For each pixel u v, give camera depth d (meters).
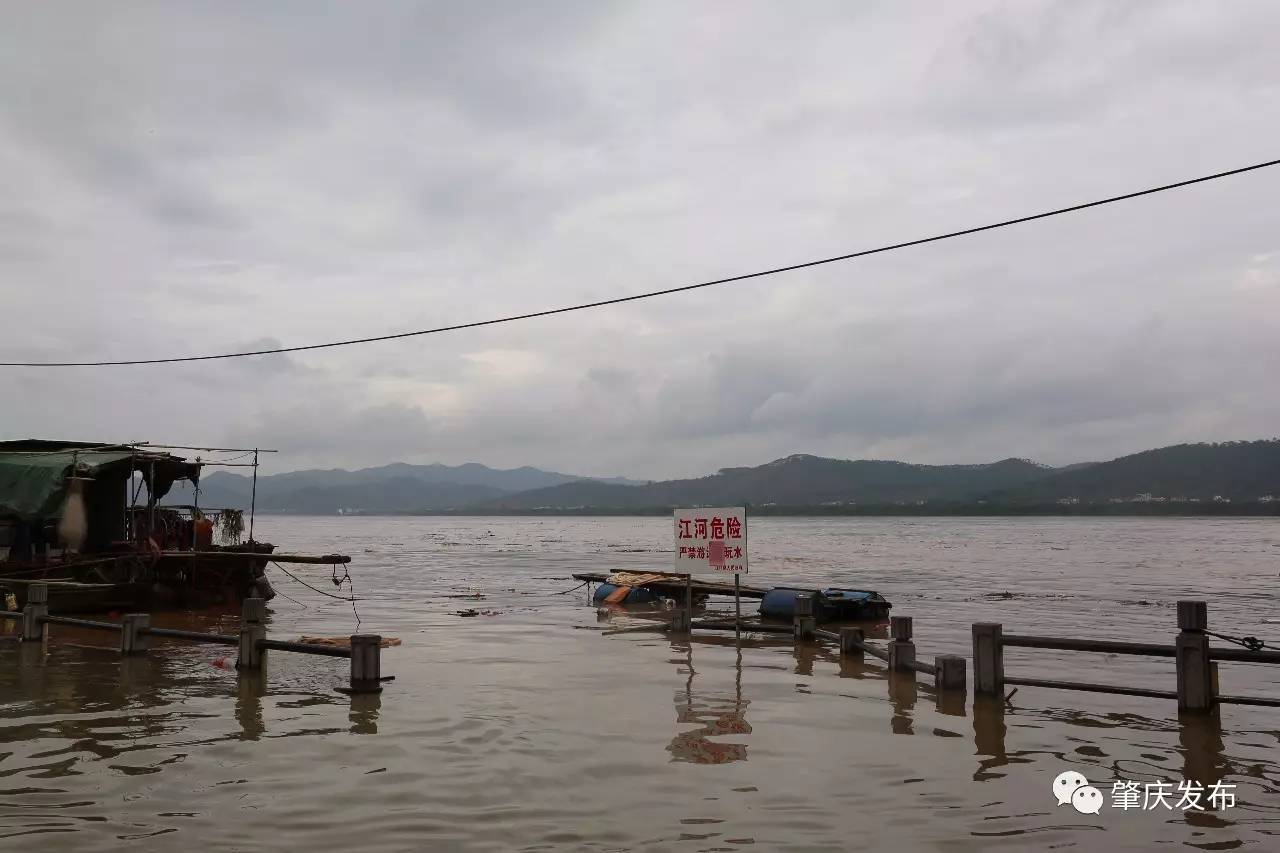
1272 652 10.95
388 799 8.03
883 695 12.86
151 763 9.12
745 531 18.80
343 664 15.51
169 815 7.58
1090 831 7.39
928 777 8.80
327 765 9.09
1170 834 7.33
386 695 12.66
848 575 41.59
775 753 9.64
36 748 9.70
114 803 7.88
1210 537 110.81
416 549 77.81
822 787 8.45
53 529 26.14
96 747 9.76
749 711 11.73
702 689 13.25
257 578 28.00
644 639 19.20
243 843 6.95
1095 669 15.83
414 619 23.44
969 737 10.41
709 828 7.35
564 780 8.62
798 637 18.34
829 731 10.66
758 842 7.05
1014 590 33.16
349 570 46.78
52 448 28.48
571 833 7.21
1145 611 25.45
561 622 22.67
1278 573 43.44
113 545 26.70
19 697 12.49
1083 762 9.38
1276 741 10.30
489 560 57.47
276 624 22.38
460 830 7.27
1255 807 8.02
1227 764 9.35
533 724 10.91
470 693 12.85
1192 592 32.22
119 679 13.95
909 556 61.91
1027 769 9.12
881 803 8.02
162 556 25.66
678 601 28.33
